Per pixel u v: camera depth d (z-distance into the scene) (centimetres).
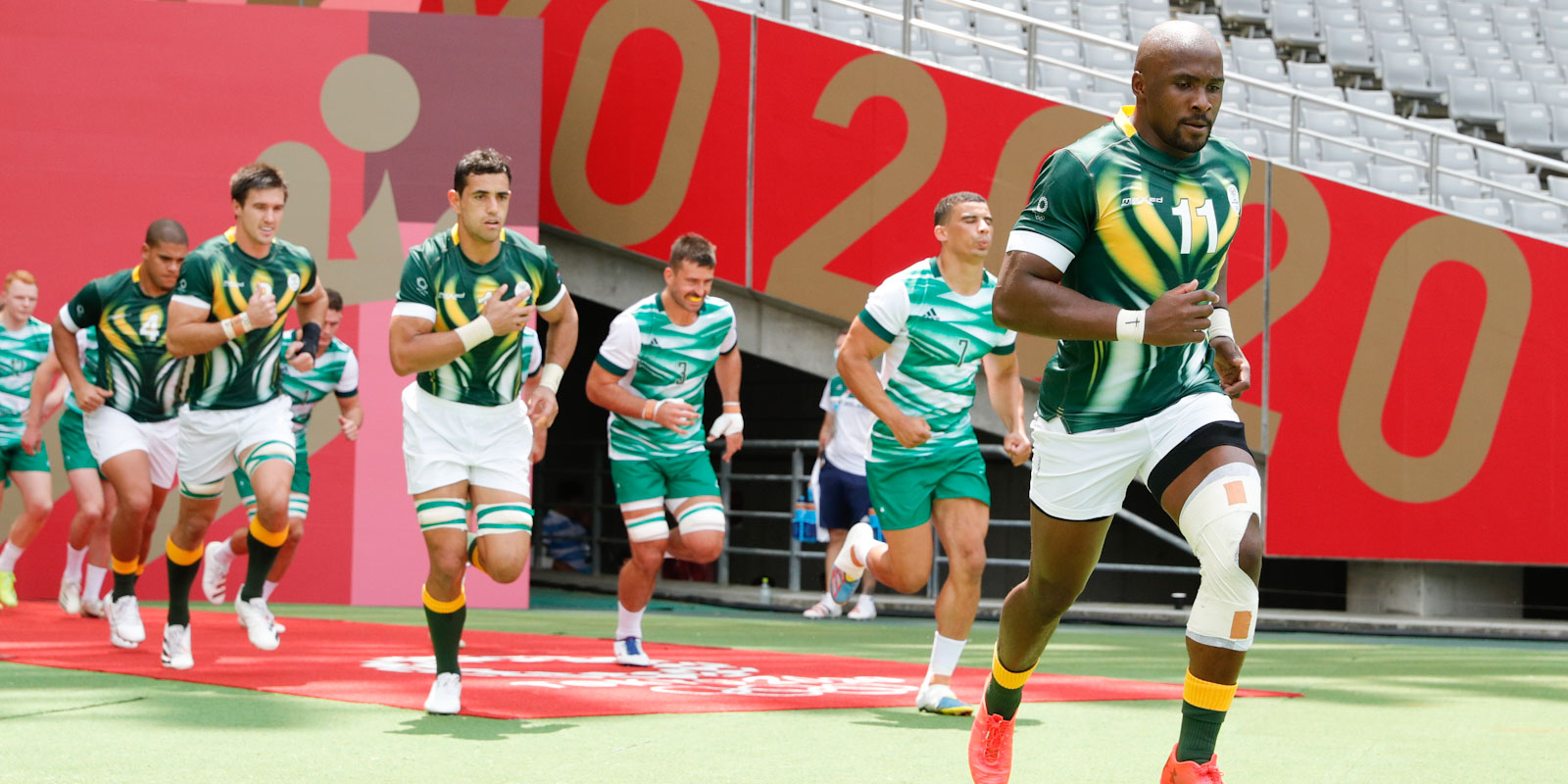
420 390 1422
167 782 1023
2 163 3078
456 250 1428
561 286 1513
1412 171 4184
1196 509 922
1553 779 1162
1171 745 1296
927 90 3406
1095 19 5075
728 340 2062
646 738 1266
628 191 3500
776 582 4431
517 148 3186
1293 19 5431
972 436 1608
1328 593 3834
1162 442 943
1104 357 940
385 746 1197
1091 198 923
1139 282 941
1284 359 3312
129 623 2006
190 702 1466
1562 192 4734
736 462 4584
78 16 3112
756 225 3438
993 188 3384
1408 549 3303
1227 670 910
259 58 3148
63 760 1116
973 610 1515
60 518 3059
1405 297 3322
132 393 2197
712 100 3462
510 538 1418
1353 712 1622
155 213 3120
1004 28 4756
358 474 3102
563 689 1608
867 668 1980
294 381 2397
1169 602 3891
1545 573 3734
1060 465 973
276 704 1455
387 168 3150
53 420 3059
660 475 1933
